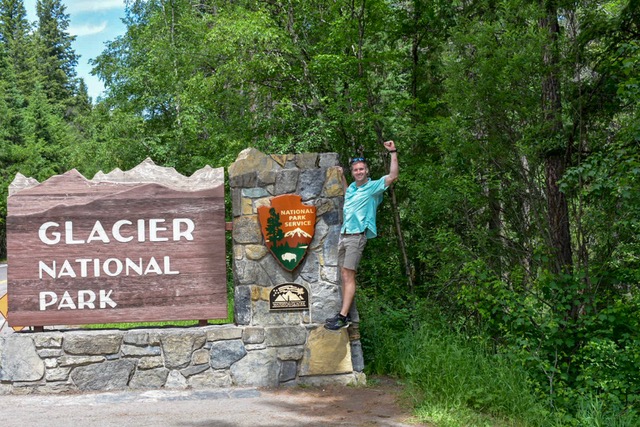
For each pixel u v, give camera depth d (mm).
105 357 7496
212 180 7910
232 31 15398
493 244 11688
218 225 7836
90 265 7707
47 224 7691
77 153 44031
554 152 10453
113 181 7867
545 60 10312
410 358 7781
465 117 10852
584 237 10102
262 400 6945
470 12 13156
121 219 7754
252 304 7734
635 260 9562
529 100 10289
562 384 7742
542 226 10695
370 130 14445
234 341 7625
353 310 7738
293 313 7746
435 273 11961
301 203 7812
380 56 13914
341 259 7641
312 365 7637
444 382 6785
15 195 7680
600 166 8961
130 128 23141
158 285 7754
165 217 7793
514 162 10719
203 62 18062
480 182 11883
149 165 8008
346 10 14156
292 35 16453
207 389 7461
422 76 16016
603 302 8961
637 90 8188
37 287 7652
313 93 15578
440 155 13914
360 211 7453
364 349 8477
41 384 7391
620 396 7633
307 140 14711
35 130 53094
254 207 7828
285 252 7734
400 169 13711
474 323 9961
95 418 6270
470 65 10469
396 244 14367
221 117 18141
